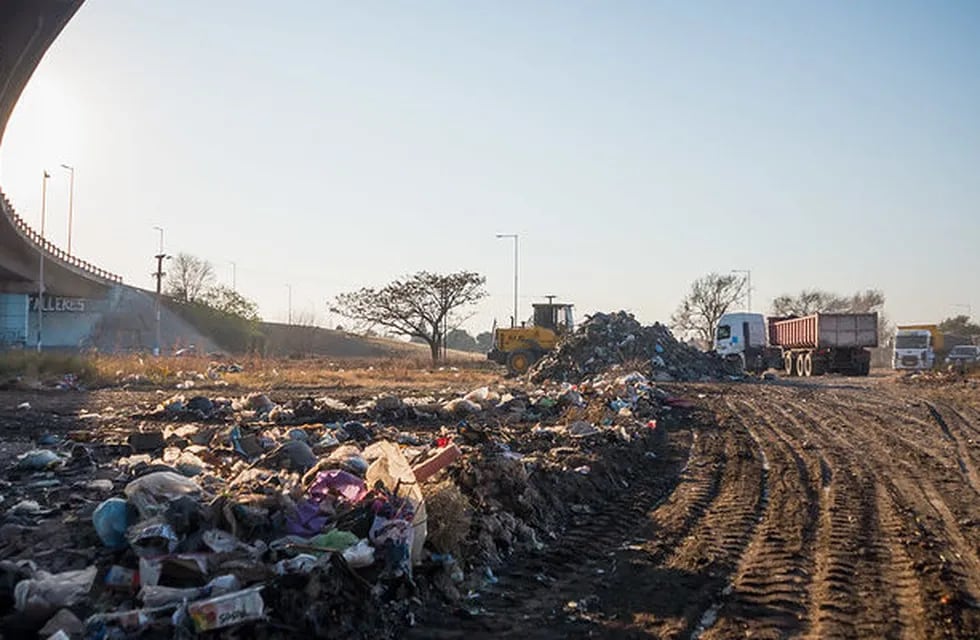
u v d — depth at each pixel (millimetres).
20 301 74375
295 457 10805
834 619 7195
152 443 13961
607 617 7238
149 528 6992
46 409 22344
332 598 6660
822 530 10281
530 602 7609
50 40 29906
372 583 7129
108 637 5926
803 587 8070
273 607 6418
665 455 16422
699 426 20797
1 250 63469
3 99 33375
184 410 20906
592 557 9133
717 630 6965
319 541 7344
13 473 11477
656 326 45406
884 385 36156
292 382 37781
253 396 22000
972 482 13383
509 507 10078
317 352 98188
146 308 91500
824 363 49000
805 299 115000
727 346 58125
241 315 94250
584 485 12328
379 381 40281
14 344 66562
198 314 93125
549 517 10594
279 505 7750
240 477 9492
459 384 38625
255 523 7457
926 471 14312
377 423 18938
